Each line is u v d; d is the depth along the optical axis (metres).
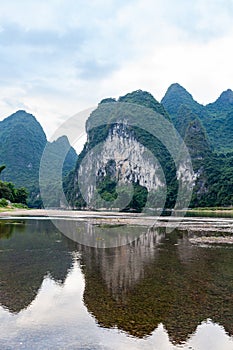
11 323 8.87
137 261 17.03
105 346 7.56
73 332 8.30
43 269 15.02
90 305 10.27
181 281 13.14
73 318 9.22
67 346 7.54
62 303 10.46
